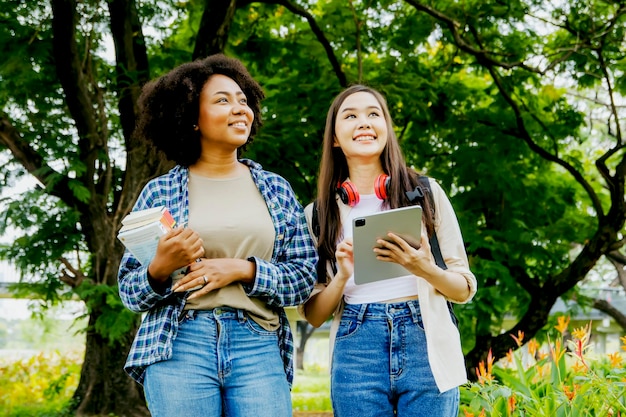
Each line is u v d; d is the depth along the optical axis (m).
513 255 9.27
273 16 9.70
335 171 3.02
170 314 2.51
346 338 2.75
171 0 8.79
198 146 2.78
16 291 8.42
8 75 7.85
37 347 30.94
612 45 9.09
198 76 2.74
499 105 9.88
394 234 2.54
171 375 2.45
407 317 2.70
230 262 2.52
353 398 2.69
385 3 9.17
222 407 2.56
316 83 8.78
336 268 2.90
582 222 9.99
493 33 9.57
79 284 8.44
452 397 2.69
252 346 2.54
